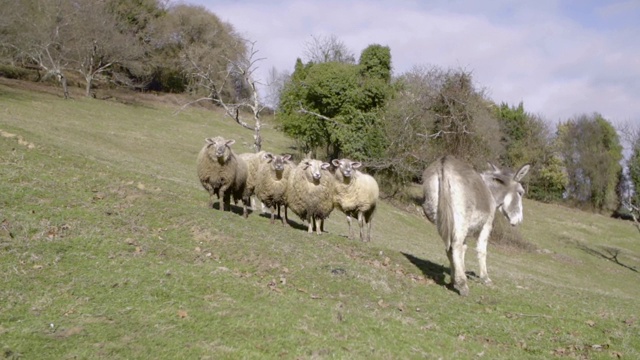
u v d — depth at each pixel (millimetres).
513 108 71438
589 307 12219
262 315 8180
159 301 8156
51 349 6410
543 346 9094
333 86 43312
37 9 53375
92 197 12891
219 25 70688
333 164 17031
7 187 11891
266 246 11992
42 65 52094
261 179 17062
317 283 10648
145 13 68062
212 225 12641
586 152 71875
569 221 57938
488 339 9258
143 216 12492
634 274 39500
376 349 7750
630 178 68500
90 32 55031
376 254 14492
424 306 10508
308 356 7086
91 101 52125
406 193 44062
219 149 15688
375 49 45375
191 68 62156
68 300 7773
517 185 13906
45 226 10391
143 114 52469
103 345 6621
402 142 41344
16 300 7539
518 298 11781
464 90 39719
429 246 26828
